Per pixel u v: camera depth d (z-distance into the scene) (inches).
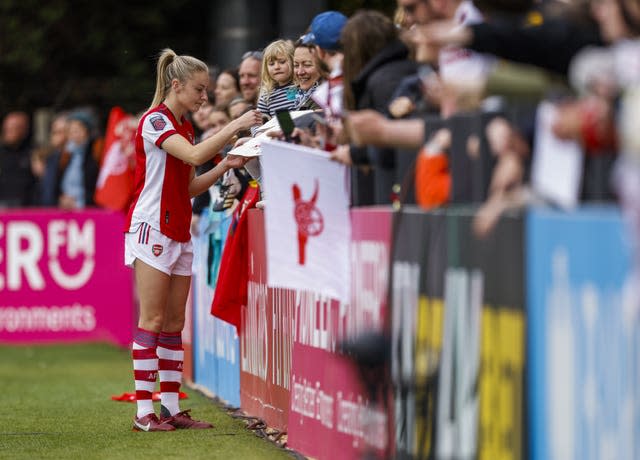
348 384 677.9
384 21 686.5
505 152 490.3
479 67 575.5
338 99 730.2
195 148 881.5
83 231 1780.3
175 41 2758.4
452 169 545.0
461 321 519.5
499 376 481.1
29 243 1776.6
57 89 2726.4
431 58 631.8
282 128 723.4
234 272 983.0
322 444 730.8
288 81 970.7
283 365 850.8
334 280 673.0
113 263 1777.8
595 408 422.6
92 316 1785.2
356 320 661.3
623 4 483.2
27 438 893.2
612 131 444.8
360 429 657.0
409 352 581.6
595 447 423.8
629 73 449.7
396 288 598.2
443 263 538.9
